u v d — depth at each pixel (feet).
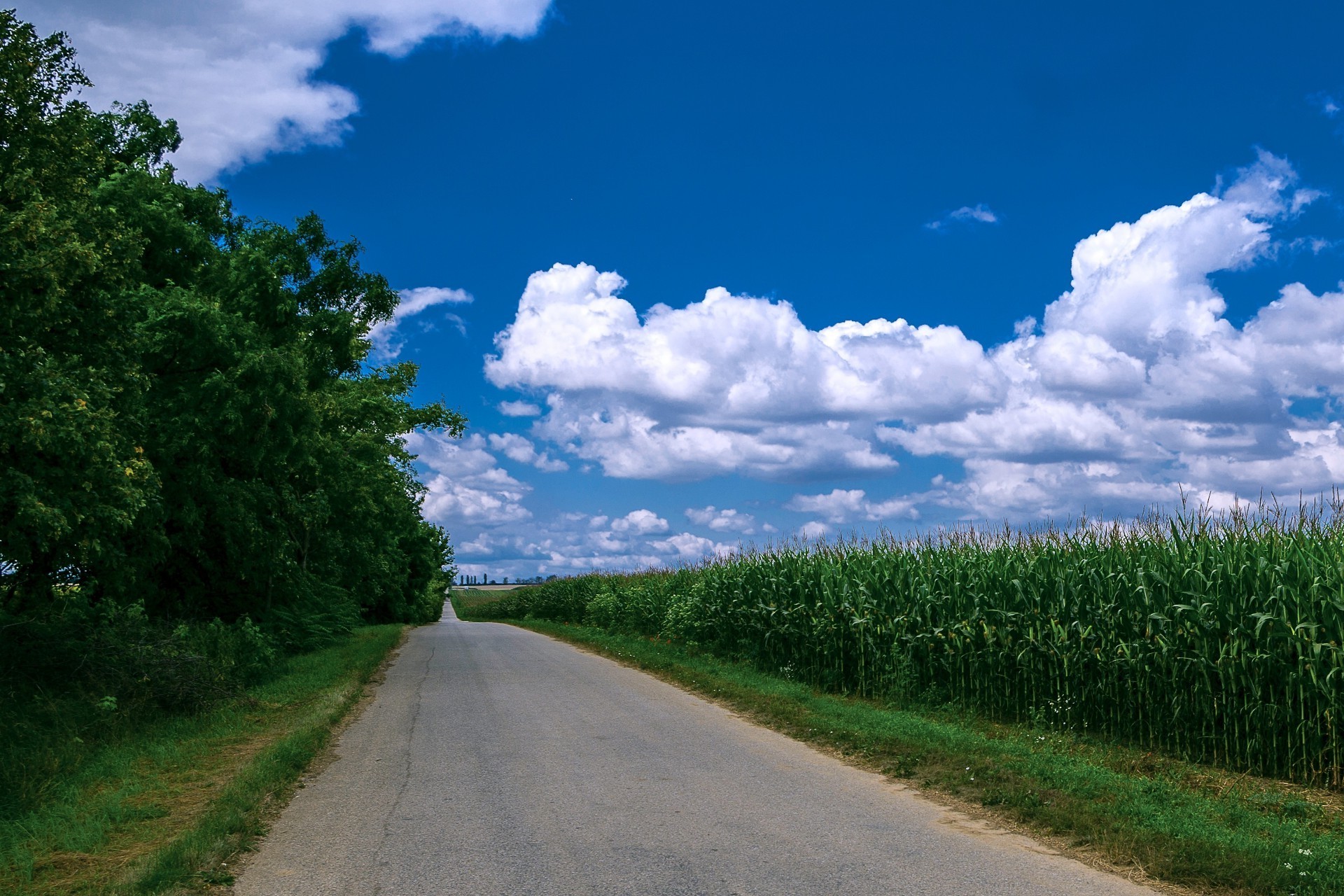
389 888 16.93
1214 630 30.96
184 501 54.34
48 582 42.78
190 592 63.36
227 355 54.65
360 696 48.03
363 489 92.43
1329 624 27.78
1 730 28.27
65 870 18.04
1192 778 28.40
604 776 27.48
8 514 32.73
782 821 21.94
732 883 17.15
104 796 24.13
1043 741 33.50
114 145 65.62
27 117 36.70
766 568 61.62
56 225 32.94
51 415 31.55
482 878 17.53
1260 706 29.17
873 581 49.11
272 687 49.96
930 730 33.24
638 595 100.27
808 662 54.95
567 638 105.19
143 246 48.52
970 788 24.91
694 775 27.61
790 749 32.17
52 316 34.12
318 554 92.99
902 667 44.47
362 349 86.94
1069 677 37.27
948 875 17.57
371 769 28.45
